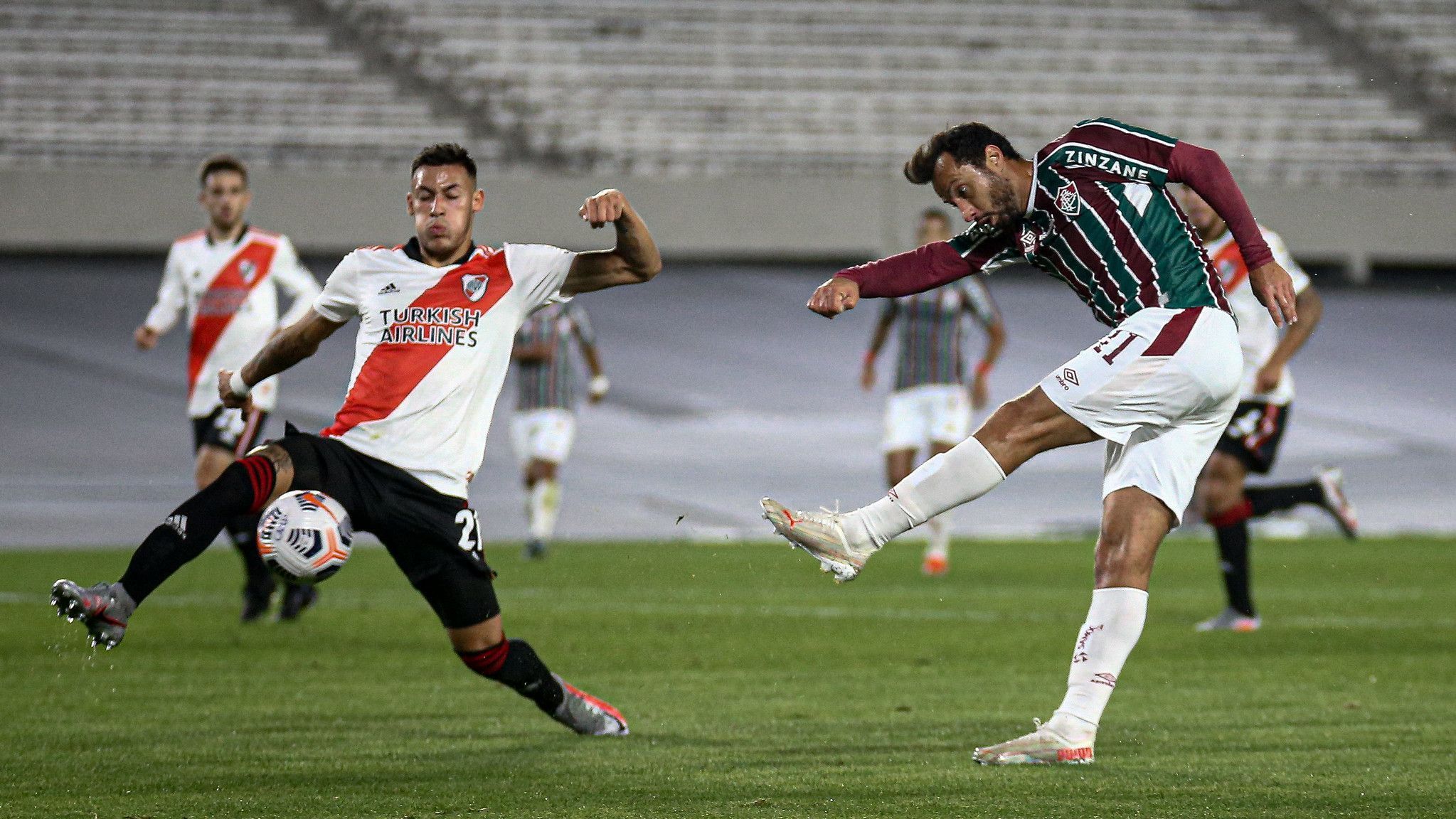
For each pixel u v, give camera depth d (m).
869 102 105.56
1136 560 16.78
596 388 45.19
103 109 95.00
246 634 28.11
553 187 92.12
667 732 18.91
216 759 17.03
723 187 94.12
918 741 18.23
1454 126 106.69
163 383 71.88
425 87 101.56
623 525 48.88
